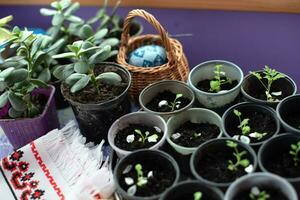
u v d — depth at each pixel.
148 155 0.41
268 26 0.60
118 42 0.58
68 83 0.48
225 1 0.59
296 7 0.56
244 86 0.47
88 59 0.47
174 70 0.53
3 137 0.56
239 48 0.64
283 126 0.41
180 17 0.65
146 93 0.49
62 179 0.46
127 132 0.46
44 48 0.52
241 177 0.36
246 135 0.42
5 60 0.50
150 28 0.70
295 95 0.43
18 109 0.48
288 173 0.37
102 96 0.49
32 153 0.48
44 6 0.72
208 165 0.39
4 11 0.74
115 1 0.67
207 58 0.68
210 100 0.46
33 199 0.45
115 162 0.45
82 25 0.60
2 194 0.46
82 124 0.51
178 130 0.46
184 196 0.37
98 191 0.43
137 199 0.37
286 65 0.63
